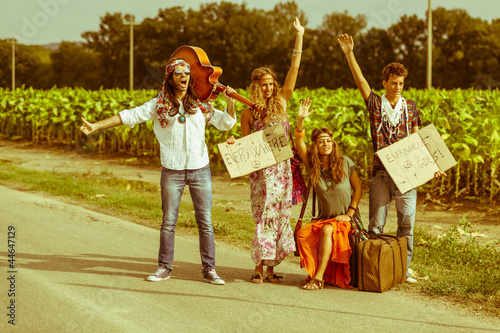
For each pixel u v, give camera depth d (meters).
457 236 7.07
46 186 10.53
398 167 5.18
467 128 9.59
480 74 60.28
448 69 60.59
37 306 4.49
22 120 20.30
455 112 10.27
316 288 5.12
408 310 4.61
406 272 5.31
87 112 17.20
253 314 4.45
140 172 13.36
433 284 5.23
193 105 5.18
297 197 5.55
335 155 5.38
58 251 6.18
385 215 5.41
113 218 8.05
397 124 5.29
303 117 5.40
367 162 11.44
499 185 9.33
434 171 5.18
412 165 5.18
